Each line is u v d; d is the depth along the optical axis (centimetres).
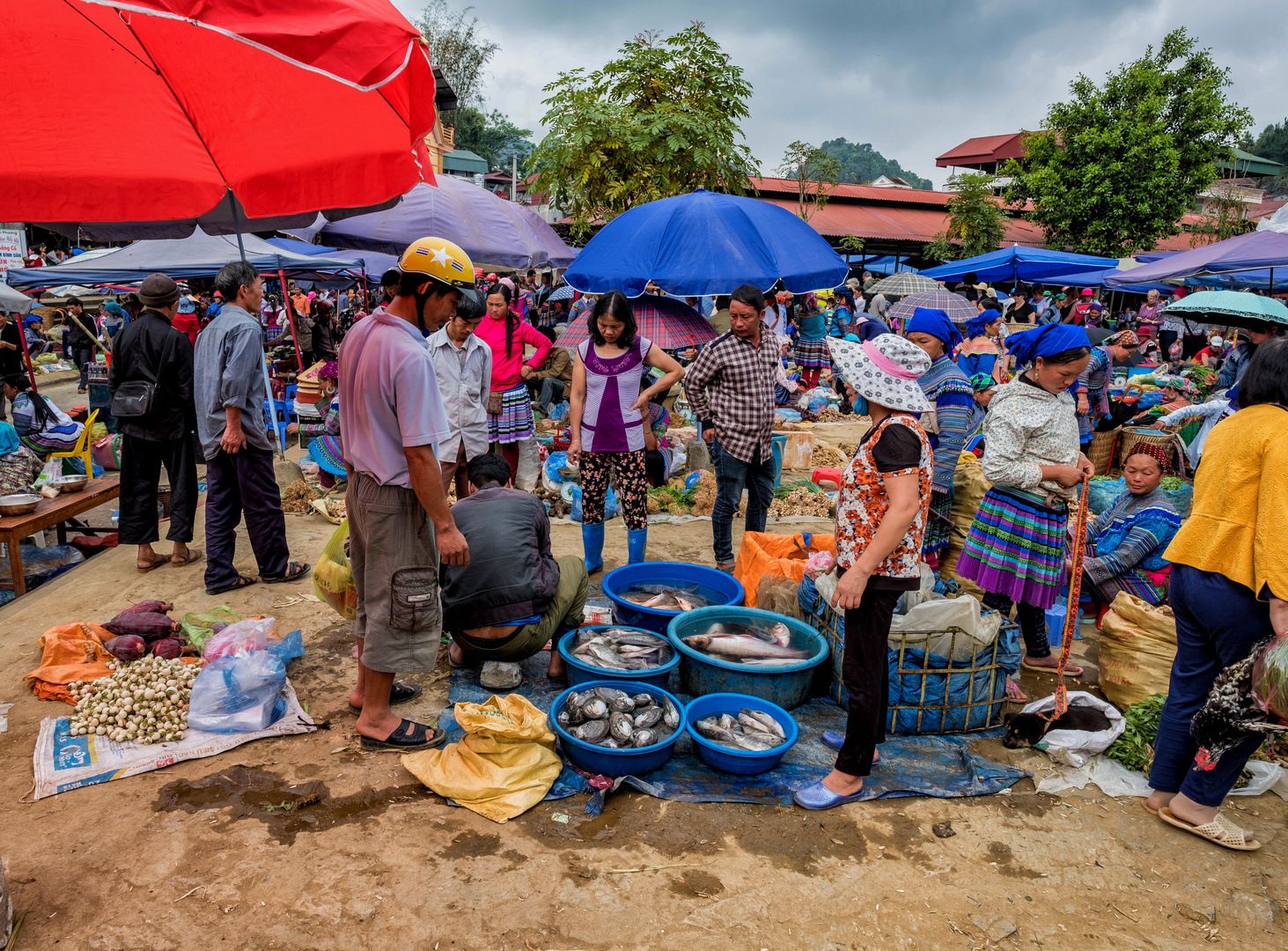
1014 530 385
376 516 305
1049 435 365
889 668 350
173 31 253
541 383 1038
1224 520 271
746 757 310
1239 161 5366
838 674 379
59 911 237
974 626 347
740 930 241
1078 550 334
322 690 376
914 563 283
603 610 450
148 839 269
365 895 248
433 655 323
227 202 521
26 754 316
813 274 637
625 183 998
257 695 340
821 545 491
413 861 263
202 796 294
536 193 1123
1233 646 274
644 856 271
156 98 260
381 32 245
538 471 704
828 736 345
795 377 1202
